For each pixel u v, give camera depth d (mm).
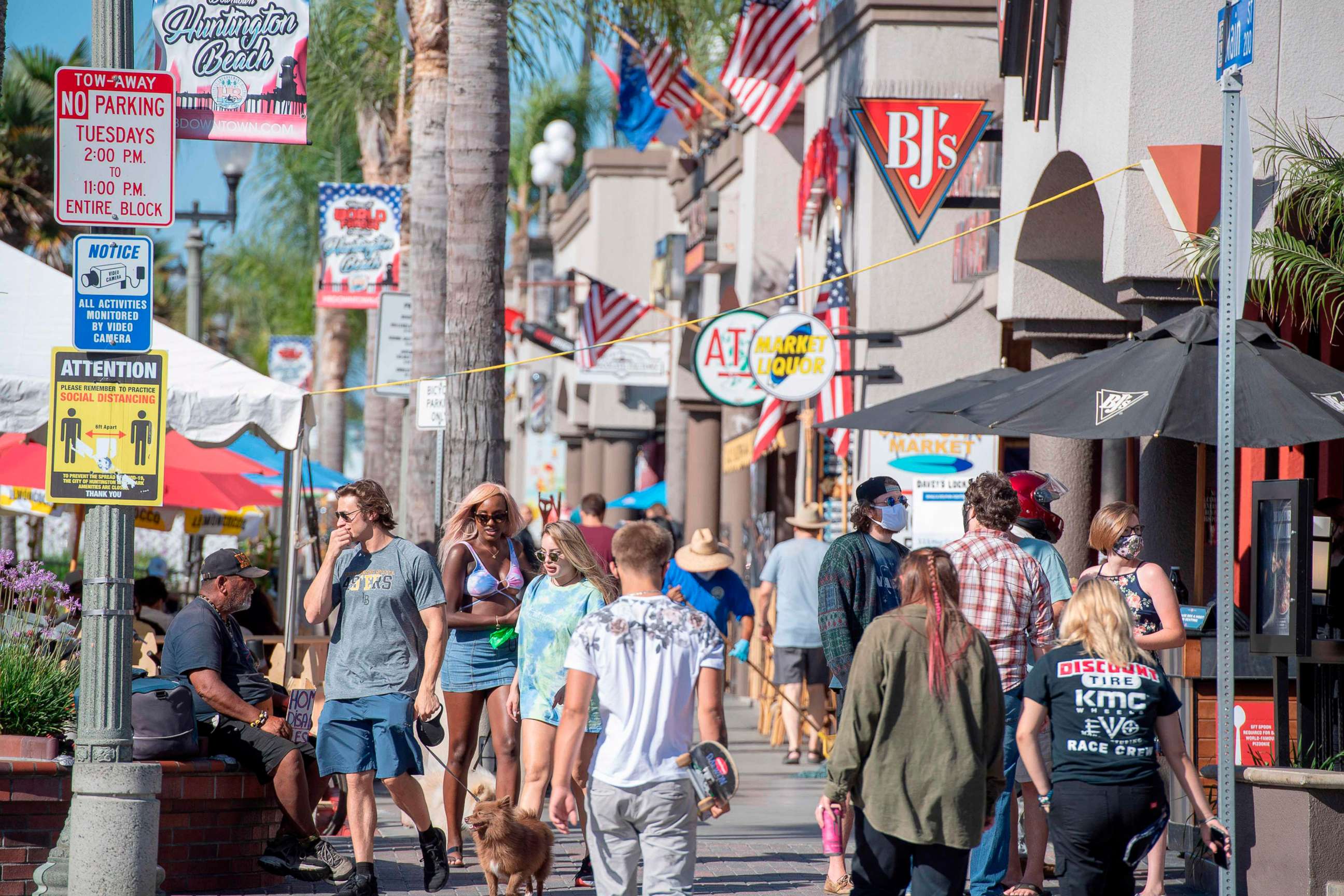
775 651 44812
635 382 74062
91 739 21953
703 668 18188
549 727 24172
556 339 103125
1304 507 22797
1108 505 25125
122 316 22266
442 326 47250
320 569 24125
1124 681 19031
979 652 18469
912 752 18141
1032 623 23375
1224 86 20203
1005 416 25562
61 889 22422
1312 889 22391
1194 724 27875
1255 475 38281
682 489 74688
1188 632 27906
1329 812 22531
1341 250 28031
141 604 42781
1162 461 31047
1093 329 37344
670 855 18000
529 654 24422
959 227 46969
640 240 88125
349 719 24031
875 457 43500
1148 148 30250
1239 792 23672
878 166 38969
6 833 23734
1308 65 30406
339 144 103000
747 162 60344
